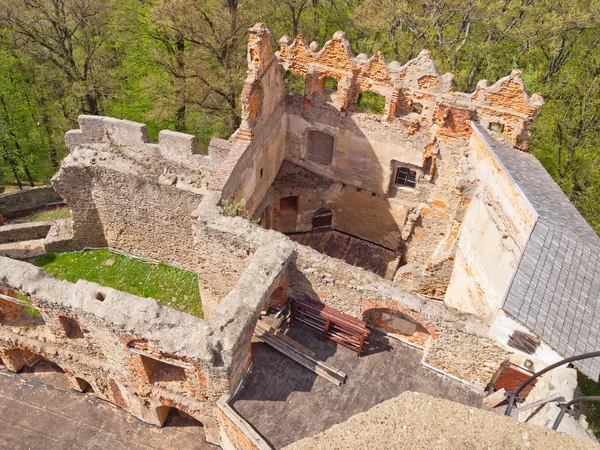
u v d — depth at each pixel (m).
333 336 13.85
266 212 22.31
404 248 22.33
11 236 22.28
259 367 13.11
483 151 16.50
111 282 20.67
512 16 25.73
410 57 26.66
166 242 20.44
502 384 13.08
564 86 25.38
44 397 14.98
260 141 18.47
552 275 11.70
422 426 6.86
